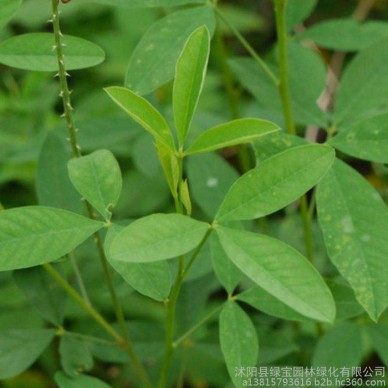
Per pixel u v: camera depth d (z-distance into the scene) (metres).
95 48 0.63
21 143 0.90
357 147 0.65
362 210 0.64
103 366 0.86
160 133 0.57
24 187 0.97
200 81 0.57
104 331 0.74
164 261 0.62
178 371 0.79
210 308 0.87
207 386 0.85
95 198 0.60
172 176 0.58
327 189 0.64
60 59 0.61
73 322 0.84
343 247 0.63
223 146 0.57
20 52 0.62
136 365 0.70
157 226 0.55
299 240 0.83
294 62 0.77
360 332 0.73
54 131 0.82
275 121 0.85
